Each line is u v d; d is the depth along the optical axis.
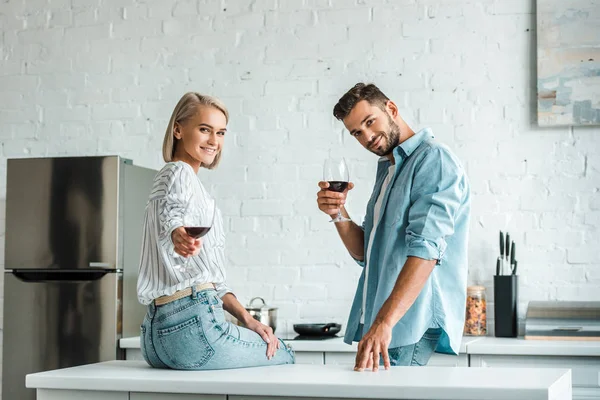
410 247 2.28
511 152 3.94
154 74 4.39
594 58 3.82
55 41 4.53
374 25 4.13
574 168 3.87
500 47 3.98
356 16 4.16
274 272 4.17
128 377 2.09
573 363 3.28
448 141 4.01
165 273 2.27
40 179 3.94
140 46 4.42
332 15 4.19
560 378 1.95
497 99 3.97
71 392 2.14
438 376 2.01
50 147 4.49
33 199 3.95
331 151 4.15
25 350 3.90
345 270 4.10
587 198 3.85
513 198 3.92
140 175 4.05
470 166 3.98
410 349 2.44
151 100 4.39
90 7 4.50
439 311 2.42
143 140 4.39
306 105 4.19
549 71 3.87
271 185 4.20
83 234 3.87
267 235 4.19
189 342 2.21
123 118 4.42
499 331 3.71
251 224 4.21
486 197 3.95
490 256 3.92
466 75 4.01
